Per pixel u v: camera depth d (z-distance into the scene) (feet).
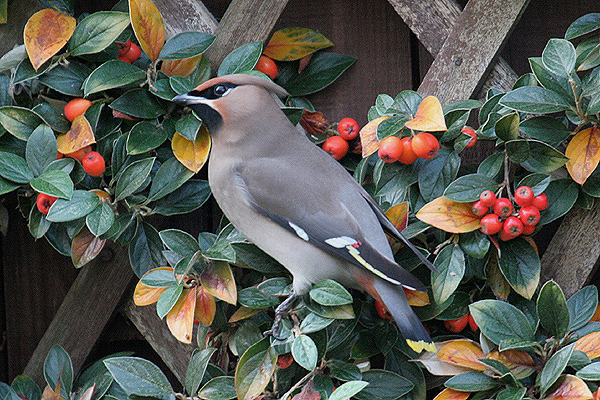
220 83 16.37
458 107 17.02
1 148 17.89
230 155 16.42
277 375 17.06
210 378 17.70
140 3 17.13
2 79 17.93
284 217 15.97
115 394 18.84
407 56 18.71
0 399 18.75
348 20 18.98
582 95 16.11
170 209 17.93
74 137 17.21
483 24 17.37
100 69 17.28
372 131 17.01
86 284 19.25
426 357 16.98
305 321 16.16
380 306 17.15
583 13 18.29
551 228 17.97
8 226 20.16
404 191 17.49
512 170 17.02
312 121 18.70
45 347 19.42
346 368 16.78
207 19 18.42
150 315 19.21
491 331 16.30
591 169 16.06
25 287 20.22
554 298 15.98
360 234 15.83
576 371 16.93
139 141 17.37
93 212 16.92
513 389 15.88
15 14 18.44
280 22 19.21
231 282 16.85
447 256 16.61
